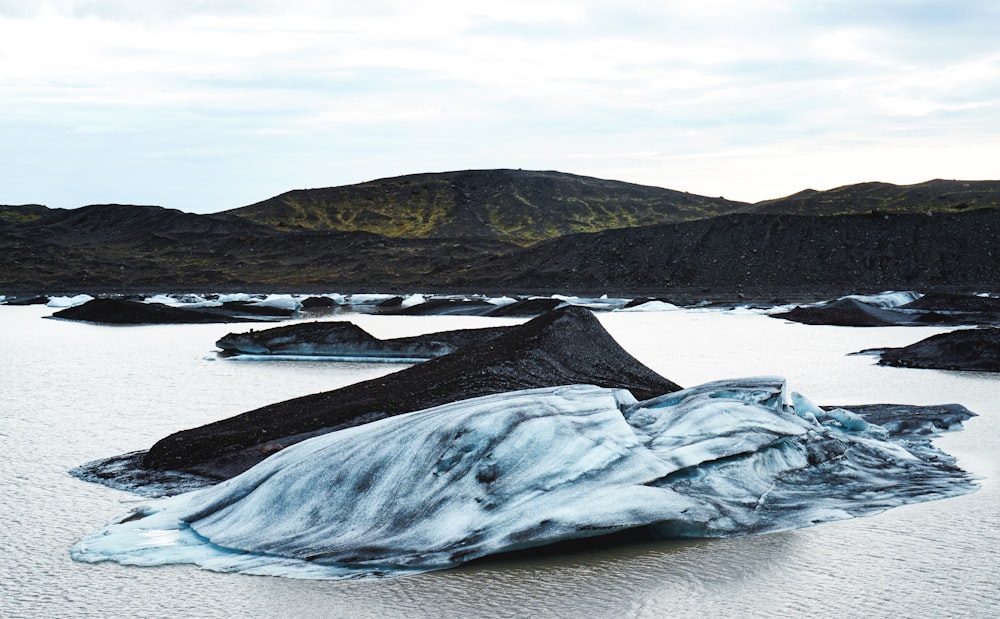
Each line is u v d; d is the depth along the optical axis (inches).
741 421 661.9
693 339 1862.7
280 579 504.1
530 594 475.2
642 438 646.5
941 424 891.4
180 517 609.0
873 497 631.8
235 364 1485.0
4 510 637.3
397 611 458.9
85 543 566.6
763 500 604.4
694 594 473.1
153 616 459.8
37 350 1710.1
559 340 1034.7
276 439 784.9
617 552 532.7
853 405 983.6
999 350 1359.5
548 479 565.6
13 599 482.0
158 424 933.8
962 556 522.0
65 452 807.7
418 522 551.5
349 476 594.9
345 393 928.3
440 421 612.1
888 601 463.2
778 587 481.1
